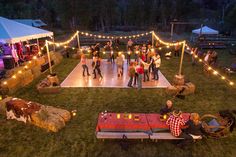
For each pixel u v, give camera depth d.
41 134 7.51
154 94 11.18
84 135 7.47
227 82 13.53
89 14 41.84
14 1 51.03
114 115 7.60
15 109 8.30
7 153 6.53
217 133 7.23
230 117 7.41
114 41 28.12
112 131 7.05
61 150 6.66
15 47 16.47
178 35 38.44
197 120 6.89
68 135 7.46
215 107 9.80
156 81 13.20
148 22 48.38
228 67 16.72
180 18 48.19
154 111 9.31
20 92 11.38
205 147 6.87
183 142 6.81
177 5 46.34
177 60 19.62
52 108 8.64
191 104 10.07
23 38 14.05
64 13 41.38
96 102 10.16
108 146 6.89
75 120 8.51
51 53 17.69
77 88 11.96
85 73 14.80
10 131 7.70
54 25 49.94
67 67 16.72
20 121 8.39
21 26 15.21
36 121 7.95
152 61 13.34
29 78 12.90
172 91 10.95
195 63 17.75
